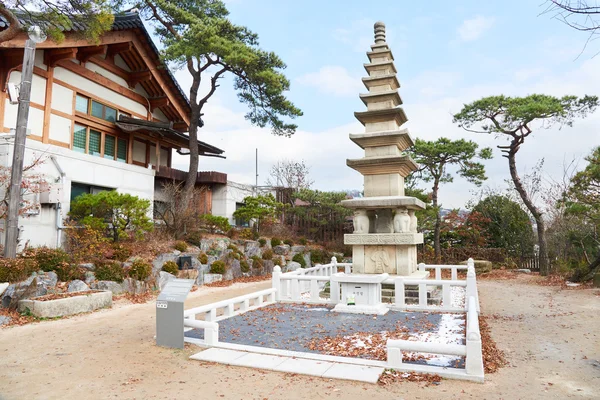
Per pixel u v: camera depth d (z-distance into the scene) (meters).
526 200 21.53
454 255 25.00
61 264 11.97
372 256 12.88
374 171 13.16
